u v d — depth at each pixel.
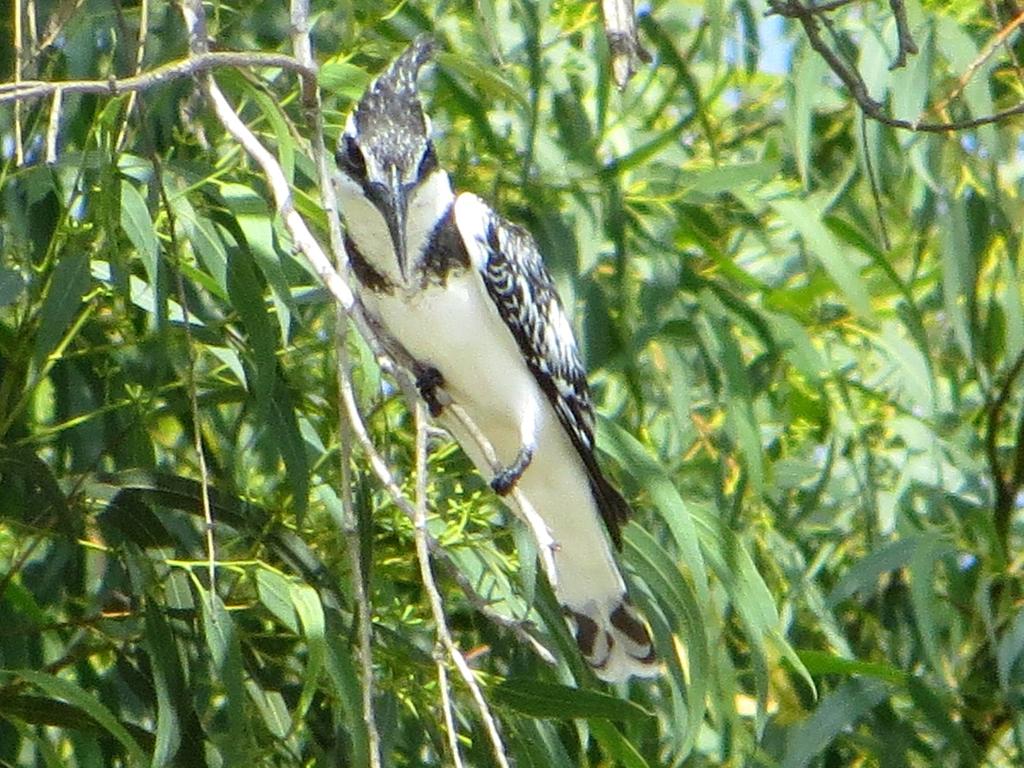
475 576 8.55
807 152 9.59
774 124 11.46
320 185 5.91
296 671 8.50
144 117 7.62
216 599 7.63
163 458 9.94
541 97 10.02
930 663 9.09
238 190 8.09
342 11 9.26
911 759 10.43
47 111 8.48
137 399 8.48
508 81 8.98
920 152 9.81
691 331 9.57
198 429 7.38
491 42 8.36
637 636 8.32
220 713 9.10
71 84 5.50
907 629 10.32
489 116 10.12
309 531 8.77
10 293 7.56
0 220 8.73
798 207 9.59
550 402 7.96
